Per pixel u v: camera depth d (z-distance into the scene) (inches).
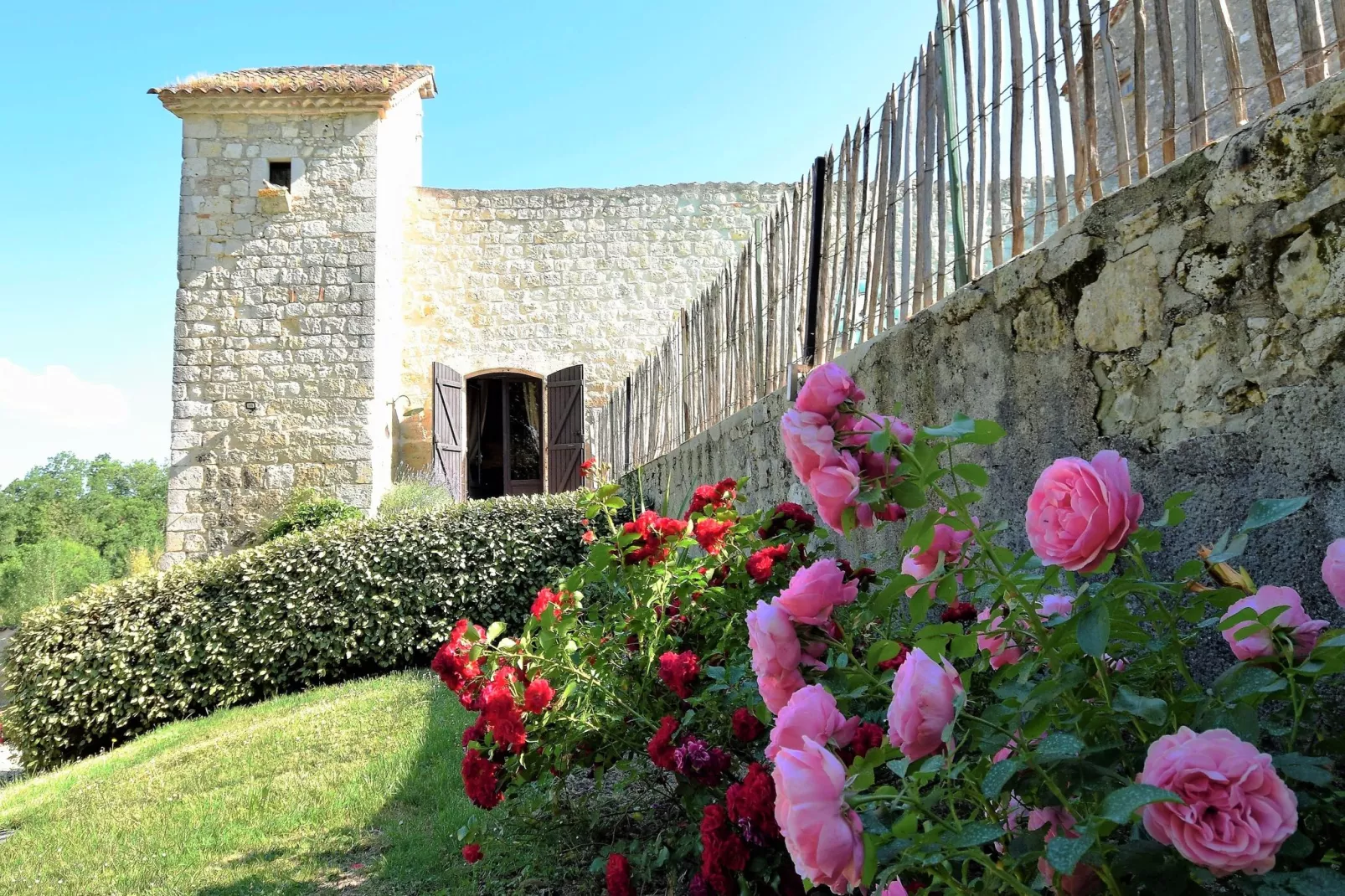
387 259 450.0
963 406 86.2
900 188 108.3
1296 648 37.5
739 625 89.3
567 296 484.7
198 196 430.3
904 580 46.0
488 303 483.8
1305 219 49.3
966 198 90.4
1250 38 118.0
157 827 139.9
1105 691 36.8
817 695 45.5
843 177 128.3
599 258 487.2
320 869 110.1
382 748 167.6
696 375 225.0
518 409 588.1
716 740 82.8
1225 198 54.6
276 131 434.9
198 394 423.8
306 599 265.1
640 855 84.7
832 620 58.7
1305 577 49.6
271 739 189.8
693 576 94.0
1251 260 53.0
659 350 277.7
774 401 148.0
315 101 427.2
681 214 491.2
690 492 224.1
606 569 94.6
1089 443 67.6
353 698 221.1
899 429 48.6
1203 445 56.5
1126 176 67.6
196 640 259.0
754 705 70.2
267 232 430.3
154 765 190.9
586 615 99.5
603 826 97.8
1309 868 29.4
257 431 422.9
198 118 433.4
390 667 268.4
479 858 93.3
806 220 145.3
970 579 43.4
